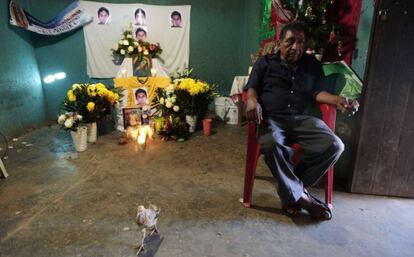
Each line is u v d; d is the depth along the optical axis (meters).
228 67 4.83
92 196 1.94
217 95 3.77
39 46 3.98
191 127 3.40
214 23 4.57
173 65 4.58
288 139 1.81
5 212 1.75
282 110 1.82
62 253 1.40
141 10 4.25
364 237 1.54
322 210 1.67
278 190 1.64
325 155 1.59
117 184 2.12
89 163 2.51
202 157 2.67
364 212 1.78
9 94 3.21
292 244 1.48
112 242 1.48
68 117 2.72
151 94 3.51
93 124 3.00
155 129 3.43
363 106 1.84
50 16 3.97
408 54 1.72
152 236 1.53
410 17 1.67
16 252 1.41
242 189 2.06
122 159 2.60
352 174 1.97
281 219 1.70
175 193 2.00
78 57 4.20
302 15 2.12
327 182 1.80
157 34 4.40
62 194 1.97
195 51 4.63
